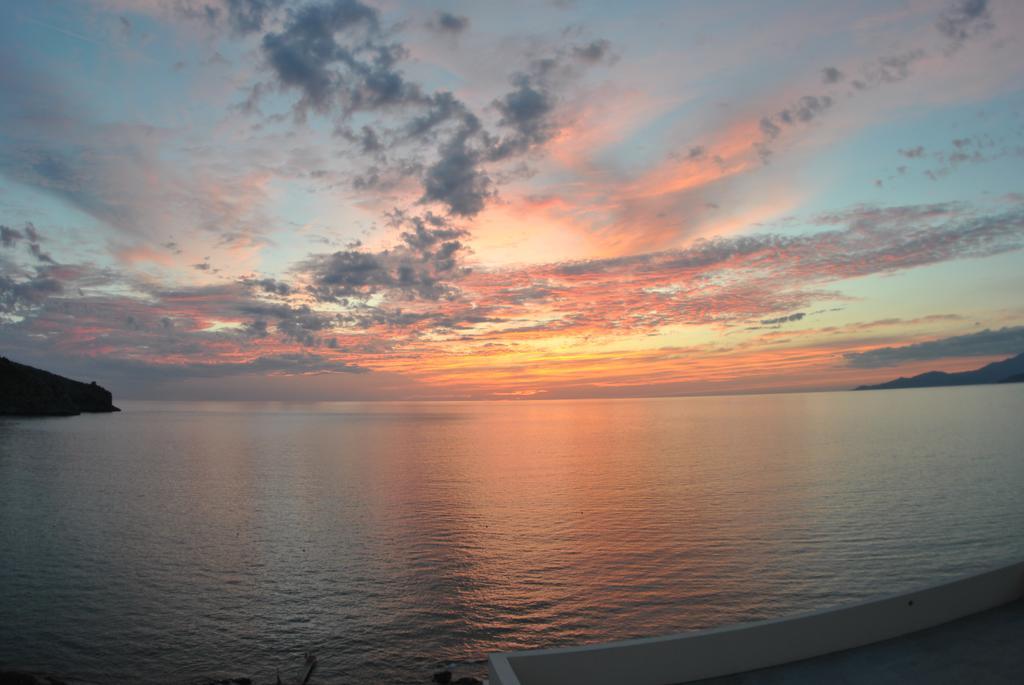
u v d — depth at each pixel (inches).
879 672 228.4
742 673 228.5
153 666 976.3
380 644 1060.5
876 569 1448.1
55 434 5969.5
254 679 933.8
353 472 3437.5
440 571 1476.4
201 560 1582.2
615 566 1498.5
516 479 3100.4
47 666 973.8
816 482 2755.9
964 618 275.9
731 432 6491.1
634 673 215.2
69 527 1974.7
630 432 6953.7
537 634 1104.2
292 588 1353.3
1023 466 3110.2
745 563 1501.0
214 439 6097.4
